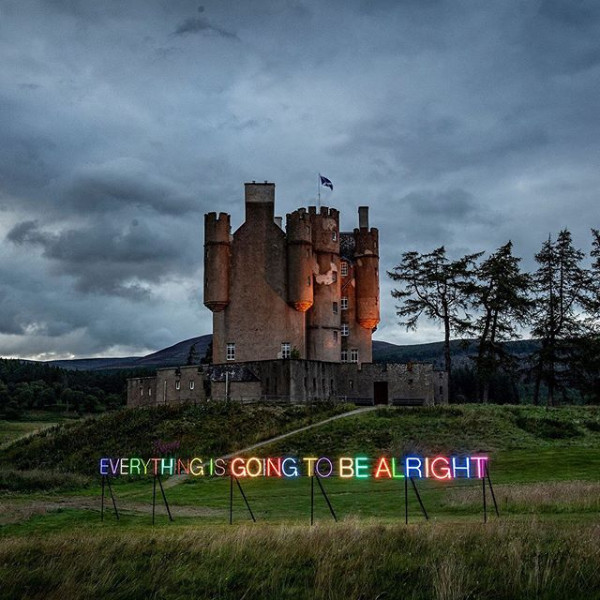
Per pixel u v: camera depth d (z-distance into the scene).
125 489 47.56
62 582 19.67
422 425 60.75
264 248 79.94
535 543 20.58
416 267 91.56
